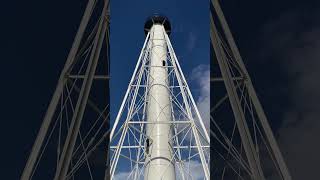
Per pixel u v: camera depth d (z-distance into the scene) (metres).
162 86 28.11
